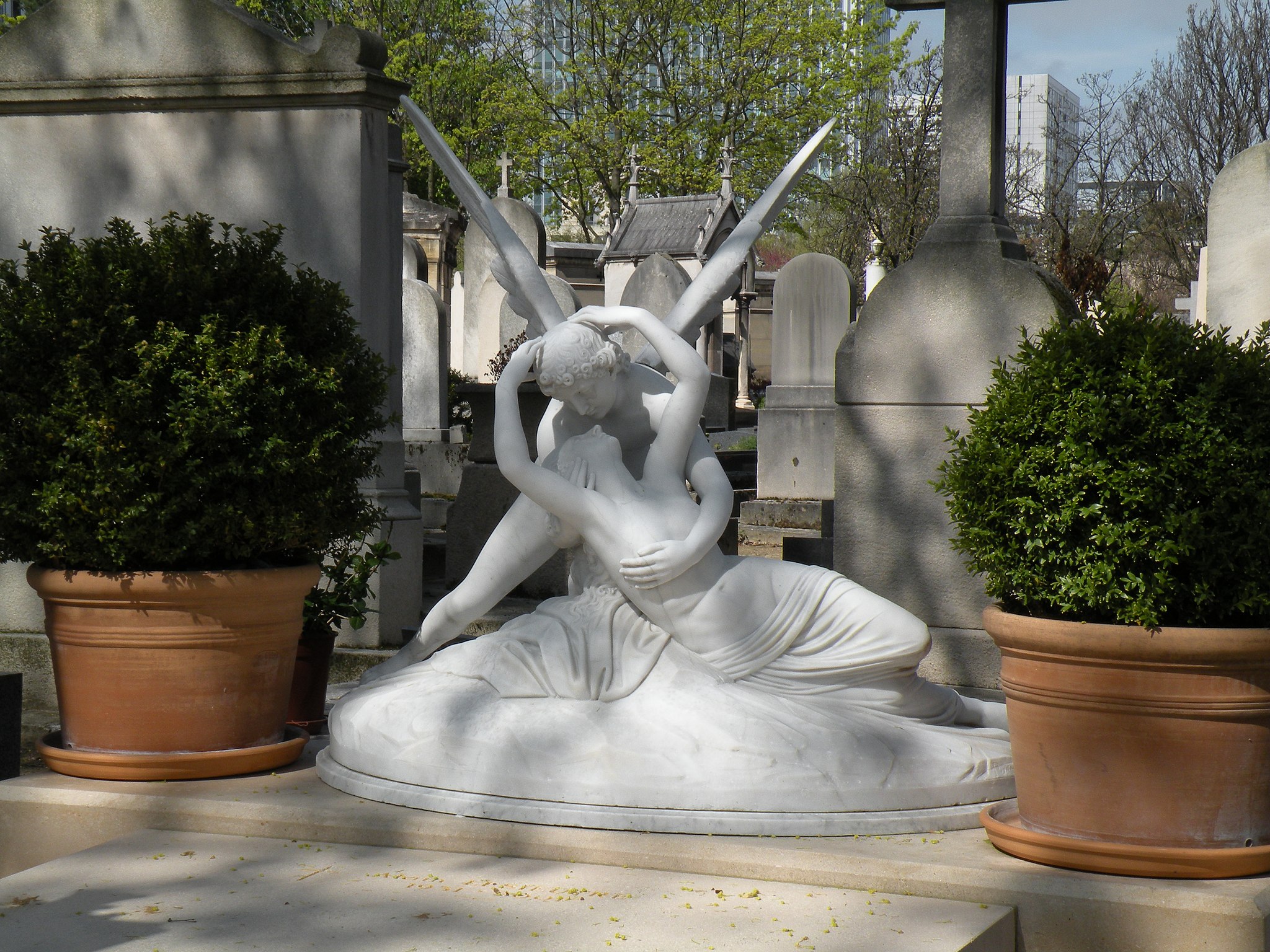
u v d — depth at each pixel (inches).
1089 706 124.0
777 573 159.6
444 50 1492.4
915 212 1162.0
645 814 138.3
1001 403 134.0
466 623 172.9
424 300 528.1
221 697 164.1
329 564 242.5
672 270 702.5
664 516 155.3
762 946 112.9
